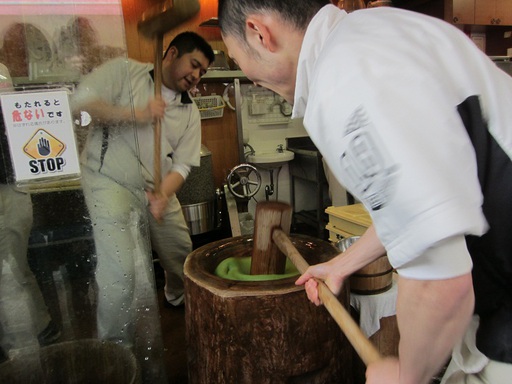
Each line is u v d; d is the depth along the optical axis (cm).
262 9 68
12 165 105
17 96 101
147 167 204
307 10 68
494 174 59
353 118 54
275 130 413
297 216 428
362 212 194
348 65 56
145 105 180
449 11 371
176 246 239
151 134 196
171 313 248
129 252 126
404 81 53
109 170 118
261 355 112
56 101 104
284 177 429
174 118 215
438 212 47
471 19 385
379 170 52
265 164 389
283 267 138
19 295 119
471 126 57
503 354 70
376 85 53
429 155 49
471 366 77
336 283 110
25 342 121
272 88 82
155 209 189
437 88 53
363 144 53
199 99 354
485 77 60
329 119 57
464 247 50
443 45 60
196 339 123
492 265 65
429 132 50
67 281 121
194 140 230
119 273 125
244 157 375
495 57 394
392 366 65
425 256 49
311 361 115
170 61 202
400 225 51
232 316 110
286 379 114
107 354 123
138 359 130
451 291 50
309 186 436
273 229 134
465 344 79
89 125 112
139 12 324
